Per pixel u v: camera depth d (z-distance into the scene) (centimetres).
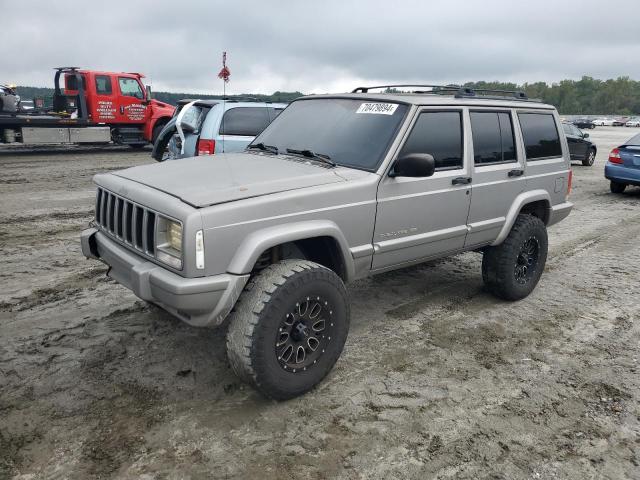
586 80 17488
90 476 273
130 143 1872
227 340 320
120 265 346
